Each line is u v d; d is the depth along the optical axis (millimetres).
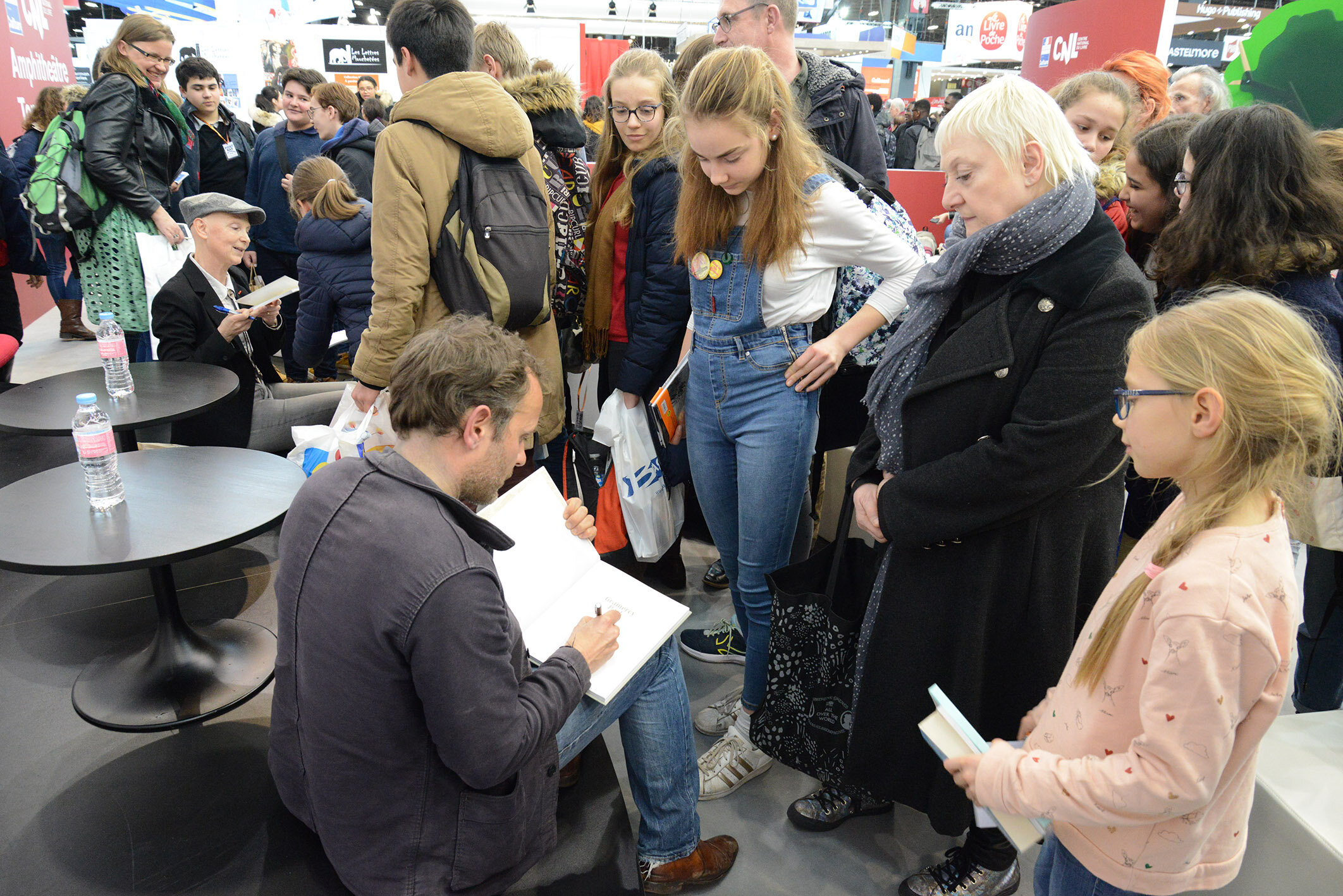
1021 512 1320
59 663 1972
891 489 1404
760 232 1593
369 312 2914
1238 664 833
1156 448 930
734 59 1479
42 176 3363
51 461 2705
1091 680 1009
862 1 11383
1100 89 2061
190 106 4691
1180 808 866
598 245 2424
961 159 1276
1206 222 1443
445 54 1918
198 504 1728
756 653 1881
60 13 6160
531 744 1081
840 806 1823
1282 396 840
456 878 1106
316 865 1314
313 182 2990
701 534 2871
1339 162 1430
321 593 1025
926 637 1443
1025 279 1278
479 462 1129
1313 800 1283
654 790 1548
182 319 2688
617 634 1363
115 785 1566
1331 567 1679
